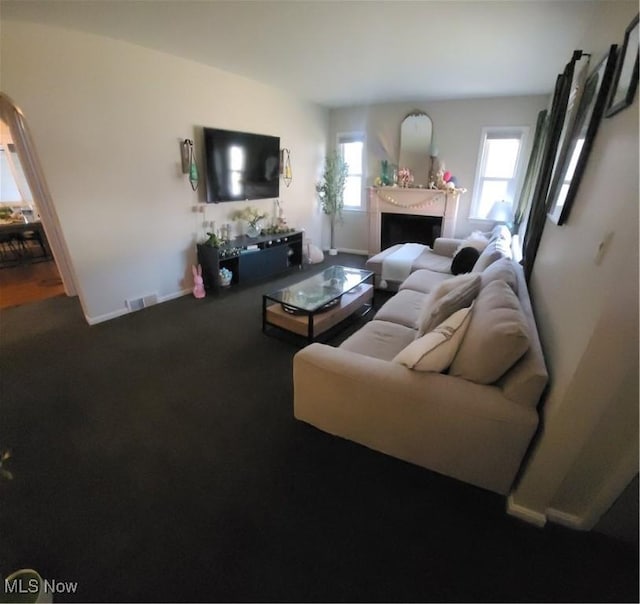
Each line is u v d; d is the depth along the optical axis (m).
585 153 1.55
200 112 3.63
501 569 1.26
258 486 1.58
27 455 1.74
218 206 4.14
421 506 1.49
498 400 1.36
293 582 1.21
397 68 3.38
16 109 2.52
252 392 2.24
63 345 2.81
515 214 4.42
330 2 2.10
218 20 2.39
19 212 5.50
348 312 3.05
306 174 5.36
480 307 1.64
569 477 1.32
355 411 1.66
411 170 5.20
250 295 3.95
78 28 2.56
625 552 1.31
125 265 3.35
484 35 2.53
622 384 1.09
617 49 1.43
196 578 1.22
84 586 1.20
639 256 0.92
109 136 2.97
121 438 1.85
